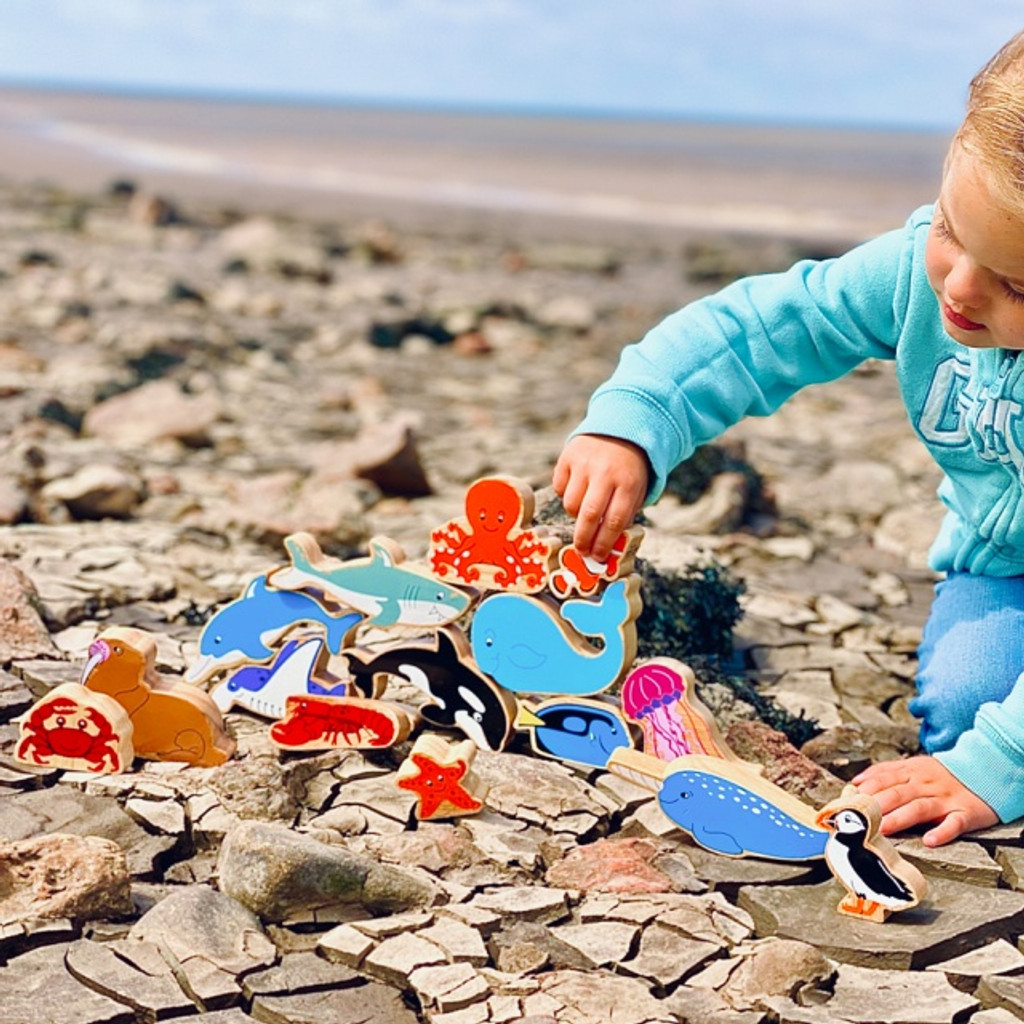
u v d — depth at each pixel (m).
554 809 1.28
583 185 14.22
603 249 7.59
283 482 2.18
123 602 1.67
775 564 1.98
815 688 1.57
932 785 1.26
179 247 6.55
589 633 1.29
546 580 1.30
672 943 1.14
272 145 21.16
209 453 2.56
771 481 2.48
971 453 1.31
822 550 2.08
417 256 6.81
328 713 1.32
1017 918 1.17
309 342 4.04
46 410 2.64
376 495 2.23
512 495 1.29
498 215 10.13
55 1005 1.07
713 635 1.60
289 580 1.35
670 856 1.24
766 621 1.73
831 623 1.74
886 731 1.44
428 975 1.09
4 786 1.28
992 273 1.11
